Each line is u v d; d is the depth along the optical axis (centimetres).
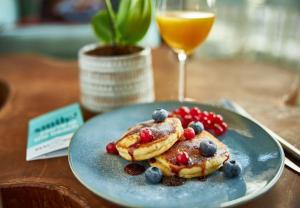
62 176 48
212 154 45
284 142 52
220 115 57
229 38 186
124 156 47
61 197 46
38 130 59
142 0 61
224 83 79
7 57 105
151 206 39
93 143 51
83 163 47
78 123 58
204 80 81
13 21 193
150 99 68
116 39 66
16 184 47
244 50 176
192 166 44
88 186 42
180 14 64
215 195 41
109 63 62
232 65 92
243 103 68
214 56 174
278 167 43
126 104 65
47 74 88
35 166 50
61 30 181
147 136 46
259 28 176
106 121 57
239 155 48
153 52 105
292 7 158
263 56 167
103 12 65
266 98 71
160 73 86
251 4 179
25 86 80
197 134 50
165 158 45
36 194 47
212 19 62
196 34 62
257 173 44
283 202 43
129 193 42
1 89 85
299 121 61
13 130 60
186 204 39
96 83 64
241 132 53
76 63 98
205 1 64
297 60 147
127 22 63
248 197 39
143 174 45
